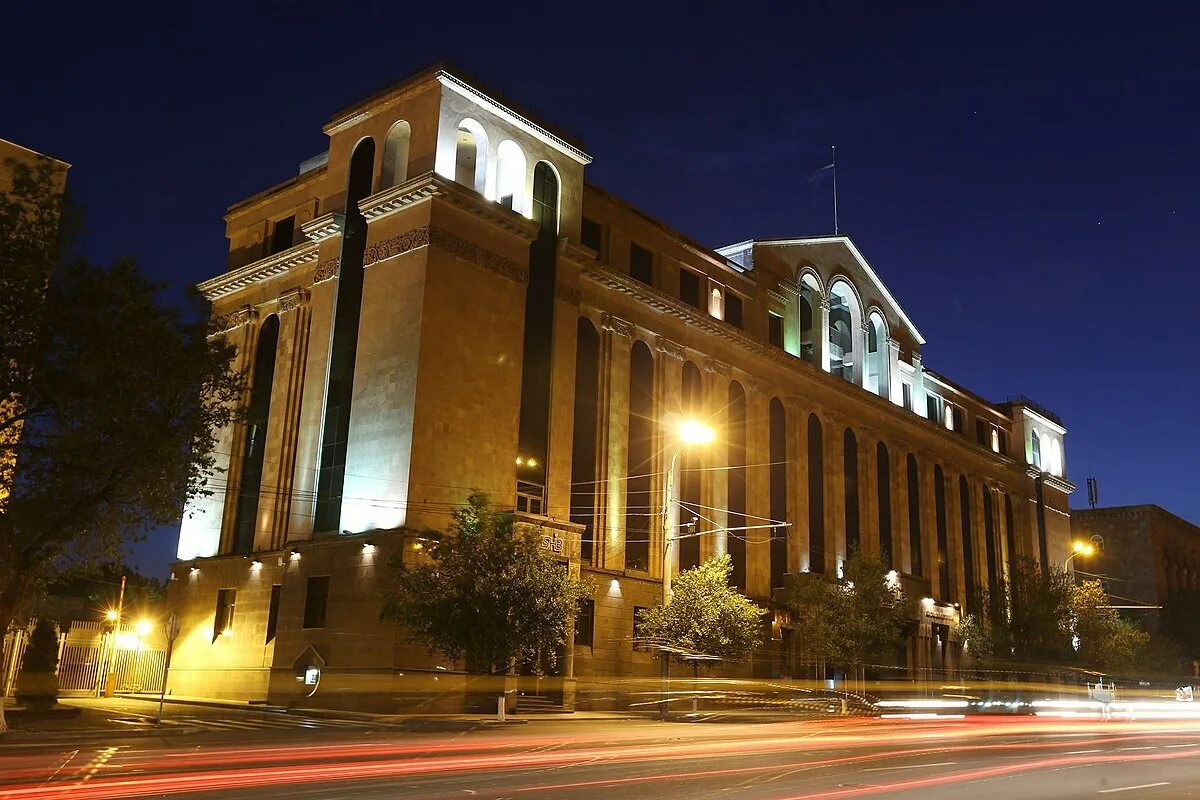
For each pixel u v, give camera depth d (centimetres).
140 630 4656
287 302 4500
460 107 4006
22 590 2408
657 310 4856
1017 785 1577
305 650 3634
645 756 1903
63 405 2380
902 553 6400
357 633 3509
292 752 1842
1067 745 2592
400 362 3722
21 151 3222
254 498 4397
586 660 4059
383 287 3897
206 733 2433
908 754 2119
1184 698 6184
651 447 4681
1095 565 9925
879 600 4947
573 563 3897
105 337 2403
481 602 3109
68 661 4225
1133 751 2412
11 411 2458
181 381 2548
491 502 3781
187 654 4375
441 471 3653
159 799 1197
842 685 5231
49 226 2433
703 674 4469
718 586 3912
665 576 3516
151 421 2505
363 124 4278
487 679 3428
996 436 8112
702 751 2048
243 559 4256
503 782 1427
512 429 3931
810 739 2528
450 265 3828
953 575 6962
